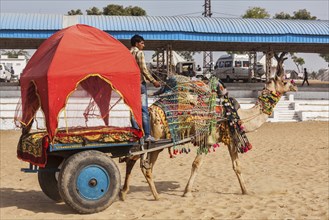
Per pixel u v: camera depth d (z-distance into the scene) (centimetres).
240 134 1048
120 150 938
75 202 870
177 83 1019
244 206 958
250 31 3222
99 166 881
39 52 966
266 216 879
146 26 3081
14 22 2972
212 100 1032
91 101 1066
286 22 3388
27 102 966
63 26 2998
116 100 1037
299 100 3169
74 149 883
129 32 3055
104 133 894
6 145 2097
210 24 3206
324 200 1002
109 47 899
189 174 1380
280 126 2742
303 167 1457
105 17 3133
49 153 893
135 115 909
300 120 2972
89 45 889
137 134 919
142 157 1003
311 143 2017
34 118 993
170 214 900
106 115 986
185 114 1009
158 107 1003
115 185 895
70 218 869
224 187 1176
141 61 976
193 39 3156
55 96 841
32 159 909
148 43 3603
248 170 1426
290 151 1795
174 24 3139
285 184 1197
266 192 1098
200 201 1007
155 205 970
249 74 4884
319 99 3303
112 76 885
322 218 870
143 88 973
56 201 1019
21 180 1334
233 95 3259
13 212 927
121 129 920
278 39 3269
